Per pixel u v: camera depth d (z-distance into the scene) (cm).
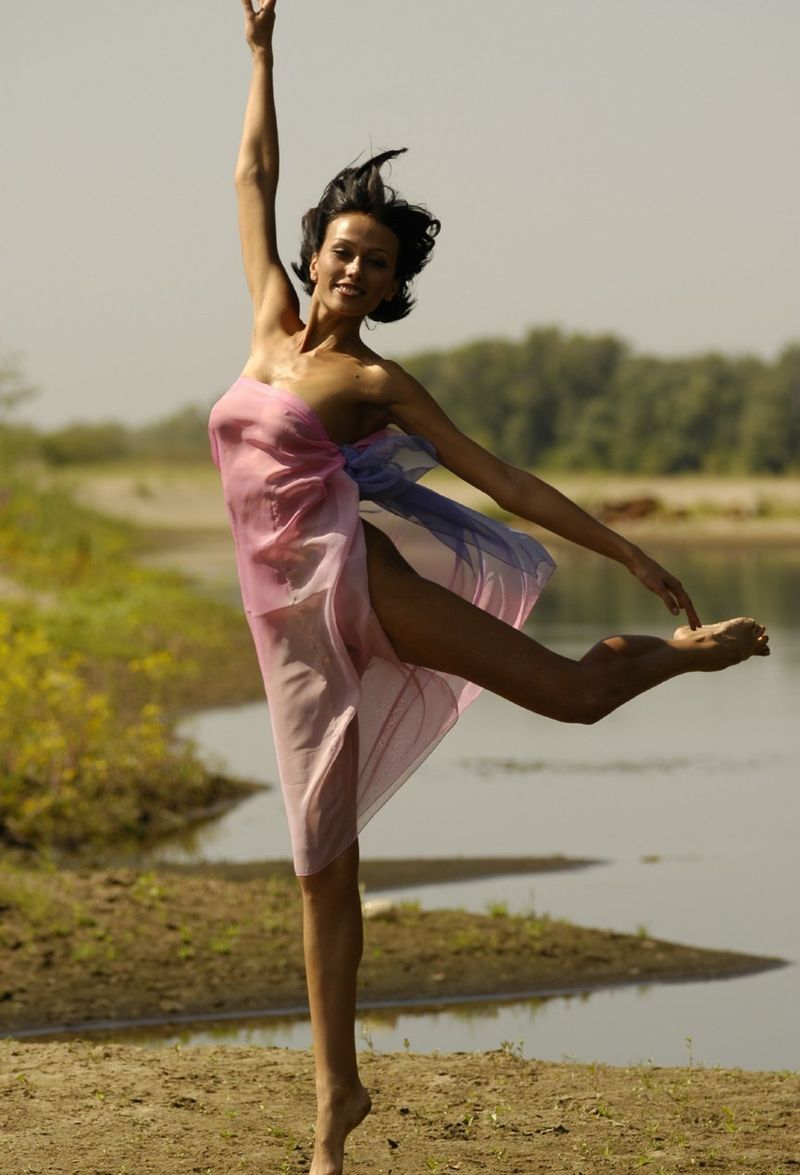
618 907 1628
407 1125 863
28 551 4966
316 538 715
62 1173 775
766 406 17450
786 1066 1128
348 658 713
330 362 736
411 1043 1186
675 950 1452
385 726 746
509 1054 1021
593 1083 950
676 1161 802
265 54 823
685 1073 977
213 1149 814
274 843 1962
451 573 773
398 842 1958
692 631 734
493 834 2008
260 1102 896
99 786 2122
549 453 18212
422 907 1620
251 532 727
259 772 2442
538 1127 860
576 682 708
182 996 1329
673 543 9188
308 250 756
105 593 4359
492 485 726
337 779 718
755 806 2191
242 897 1605
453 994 1334
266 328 763
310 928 723
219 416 741
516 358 18538
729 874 1780
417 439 729
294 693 721
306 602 715
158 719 2930
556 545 8938
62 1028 1259
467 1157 809
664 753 2672
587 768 2533
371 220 734
